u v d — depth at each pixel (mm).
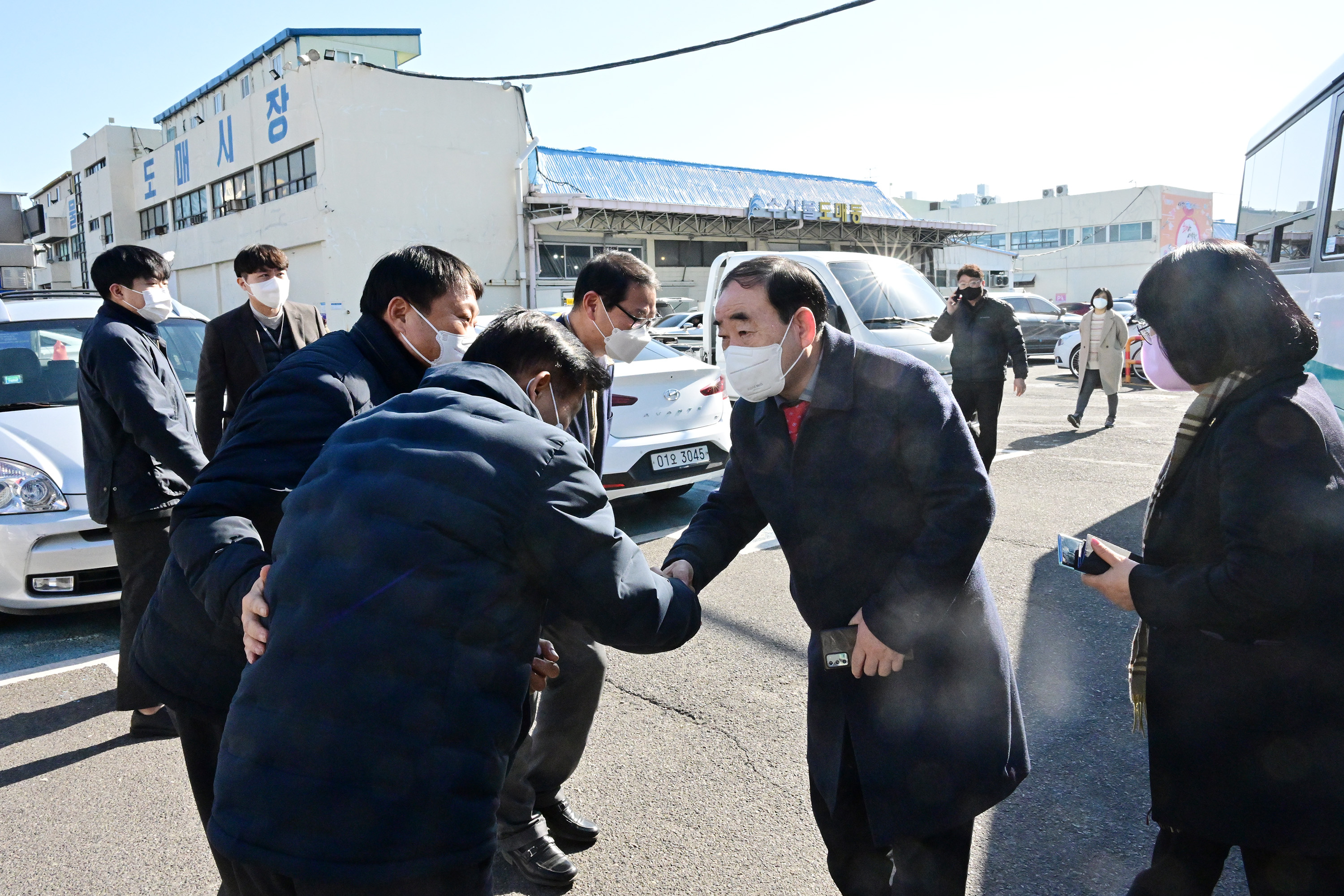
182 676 2014
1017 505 6590
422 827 1354
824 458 1822
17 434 4730
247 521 1854
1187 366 1615
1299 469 1464
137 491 3270
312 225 21469
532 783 2586
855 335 9297
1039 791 2883
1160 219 41344
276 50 24594
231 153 24891
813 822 2770
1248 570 1481
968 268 7406
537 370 1738
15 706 3854
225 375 4297
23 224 39062
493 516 1422
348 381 1989
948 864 1842
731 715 3486
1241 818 1646
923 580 1689
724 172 29391
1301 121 5582
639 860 2613
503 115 23375
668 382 6176
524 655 1508
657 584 1643
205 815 2332
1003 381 7500
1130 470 7703
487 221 23281
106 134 32344
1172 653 1712
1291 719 1585
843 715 1885
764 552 5766
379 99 21484
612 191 26250
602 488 1572
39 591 4520
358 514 1432
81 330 5695
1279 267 6023
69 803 3049
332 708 1364
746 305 1775
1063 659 3885
